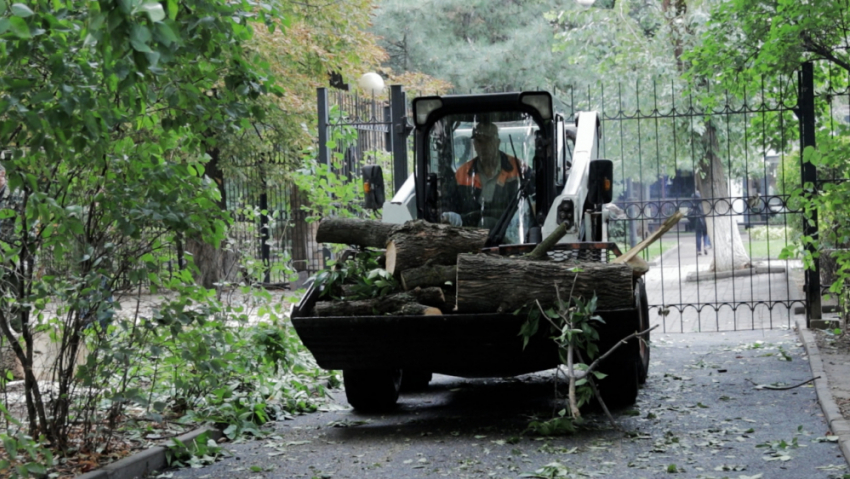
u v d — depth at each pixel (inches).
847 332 483.8
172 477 258.8
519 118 380.5
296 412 354.6
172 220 259.3
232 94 261.1
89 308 263.9
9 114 215.9
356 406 355.6
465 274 291.6
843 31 483.5
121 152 260.7
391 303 300.4
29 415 262.4
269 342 352.5
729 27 565.3
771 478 230.1
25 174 231.0
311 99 869.2
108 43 177.8
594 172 360.2
